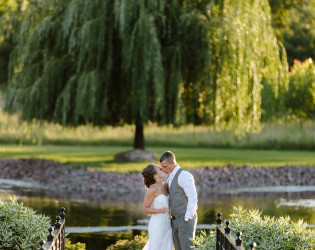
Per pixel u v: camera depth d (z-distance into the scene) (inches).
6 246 247.9
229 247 223.1
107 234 448.5
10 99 871.7
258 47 780.0
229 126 855.1
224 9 787.4
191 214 289.7
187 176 295.4
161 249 302.2
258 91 788.6
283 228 253.8
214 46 783.1
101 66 813.9
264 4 829.8
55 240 235.1
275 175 863.7
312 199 666.8
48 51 863.1
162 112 781.3
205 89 805.2
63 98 819.4
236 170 866.8
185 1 823.7
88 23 778.8
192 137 1619.1
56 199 652.1
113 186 736.3
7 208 256.4
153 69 760.3
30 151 1363.2
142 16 765.3
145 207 300.7
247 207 596.4
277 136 1537.9
